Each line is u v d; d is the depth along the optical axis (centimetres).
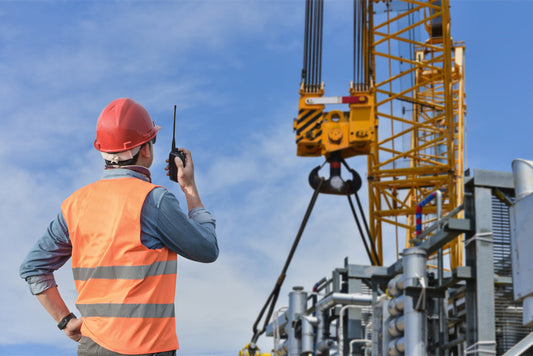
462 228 1045
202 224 367
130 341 329
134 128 369
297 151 2541
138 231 339
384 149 3212
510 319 1026
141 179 365
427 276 1144
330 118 2491
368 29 3216
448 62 3100
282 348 1808
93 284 338
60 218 358
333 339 1586
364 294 1534
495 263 1034
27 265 360
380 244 3153
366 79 2541
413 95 3381
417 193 3247
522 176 898
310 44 2550
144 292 336
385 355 1241
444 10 3123
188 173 387
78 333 363
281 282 2067
